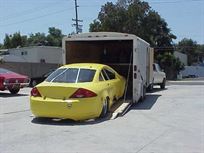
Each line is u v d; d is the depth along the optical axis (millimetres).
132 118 13227
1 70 22094
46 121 12430
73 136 10219
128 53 18781
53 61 67625
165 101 18469
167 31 74562
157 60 75688
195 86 31203
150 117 13484
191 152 8664
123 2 63281
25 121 12461
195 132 10906
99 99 12516
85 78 12797
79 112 12000
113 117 13148
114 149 8867
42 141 9633
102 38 16219
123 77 16688
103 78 13602
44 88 12211
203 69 107750
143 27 63375
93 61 18641
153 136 10312
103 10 63531
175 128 11477
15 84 21750
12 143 9414
